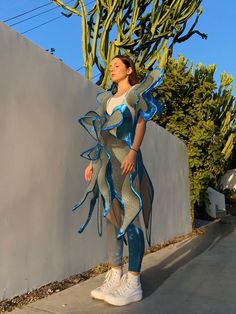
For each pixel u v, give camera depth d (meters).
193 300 4.15
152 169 7.30
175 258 6.18
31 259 4.09
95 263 5.20
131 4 9.77
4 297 3.74
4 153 3.78
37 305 3.81
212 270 5.44
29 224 4.07
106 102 3.97
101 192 3.76
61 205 4.57
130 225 3.77
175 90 9.62
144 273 5.21
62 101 4.67
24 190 4.02
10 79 3.88
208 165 9.87
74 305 3.85
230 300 4.19
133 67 4.03
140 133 3.75
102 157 3.80
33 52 4.21
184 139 9.76
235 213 14.30
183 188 8.98
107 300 3.88
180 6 9.81
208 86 10.02
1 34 3.78
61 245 4.56
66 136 4.71
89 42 9.52
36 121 4.22
